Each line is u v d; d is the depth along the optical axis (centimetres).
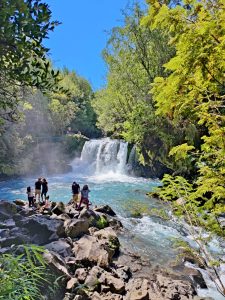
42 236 1017
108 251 998
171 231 1323
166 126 2305
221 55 304
